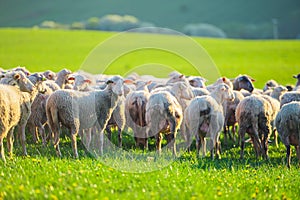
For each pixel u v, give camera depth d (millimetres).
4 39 68625
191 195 9969
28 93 14891
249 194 10750
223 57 60344
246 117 16094
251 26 143375
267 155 16266
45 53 57844
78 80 16938
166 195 9859
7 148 15352
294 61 56969
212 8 161125
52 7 156000
